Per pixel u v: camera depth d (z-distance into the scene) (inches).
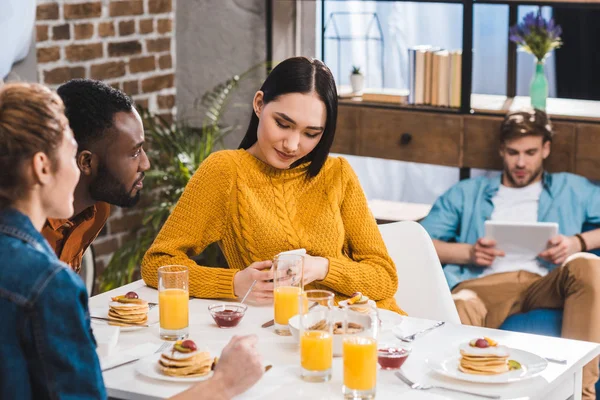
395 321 78.7
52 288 49.4
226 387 58.6
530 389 65.2
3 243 50.1
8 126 49.4
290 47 164.7
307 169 93.0
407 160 151.0
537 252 134.0
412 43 167.9
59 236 78.0
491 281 135.0
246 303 86.6
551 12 160.1
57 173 51.3
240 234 91.1
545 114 136.6
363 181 174.2
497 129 142.3
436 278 98.9
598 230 133.0
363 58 169.9
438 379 67.2
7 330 49.3
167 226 91.6
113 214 152.8
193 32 164.7
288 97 86.8
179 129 162.1
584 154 136.6
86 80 76.1
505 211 137.7
